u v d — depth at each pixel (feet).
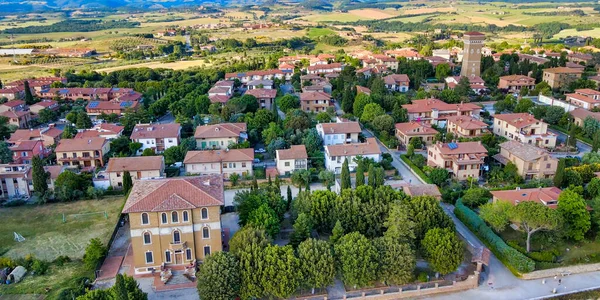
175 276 254.47
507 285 249.96
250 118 508.12
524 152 375.66
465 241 288.92
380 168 356.79
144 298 218.18
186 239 254.88
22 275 259.19
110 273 262.67
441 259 243.81
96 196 366.43
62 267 268.82
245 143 446.60
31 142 438.40
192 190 257.75
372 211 282.97
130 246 293.84
